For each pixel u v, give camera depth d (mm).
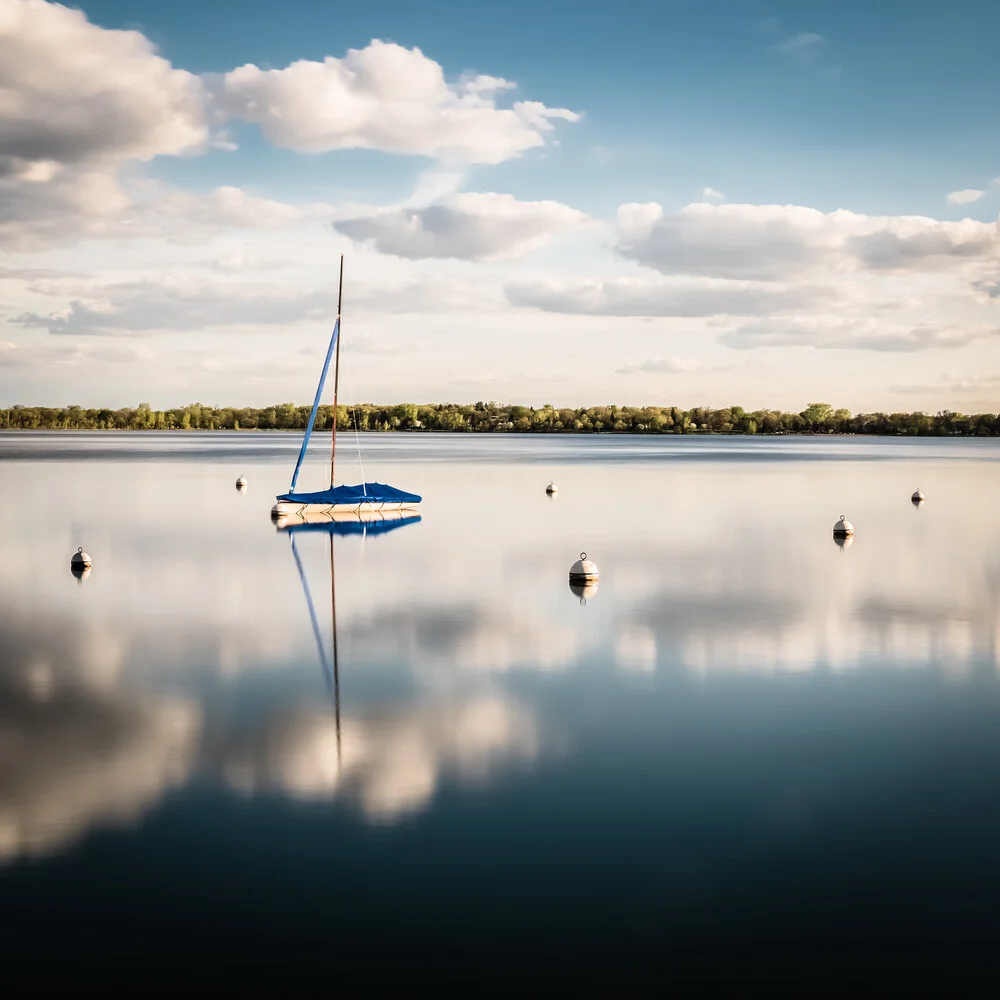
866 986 9242
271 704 17766
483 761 14852
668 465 108875
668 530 45312
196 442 197375
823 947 9852
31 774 14258
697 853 11812
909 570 33375
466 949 9789
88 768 14492
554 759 14953
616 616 25562
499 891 10891
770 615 25688
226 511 52844
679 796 13523
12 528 45000
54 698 18109
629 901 10688
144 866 11453
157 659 21016
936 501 61781
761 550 38594
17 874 11273
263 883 11047
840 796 13547
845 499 62875
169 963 9555
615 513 53312
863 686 19016
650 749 15391
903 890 10945
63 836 12219
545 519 50000
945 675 19828
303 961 9578
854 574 32500
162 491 66250
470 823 12609
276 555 36781
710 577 31906
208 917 10336
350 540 41250
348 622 24828
